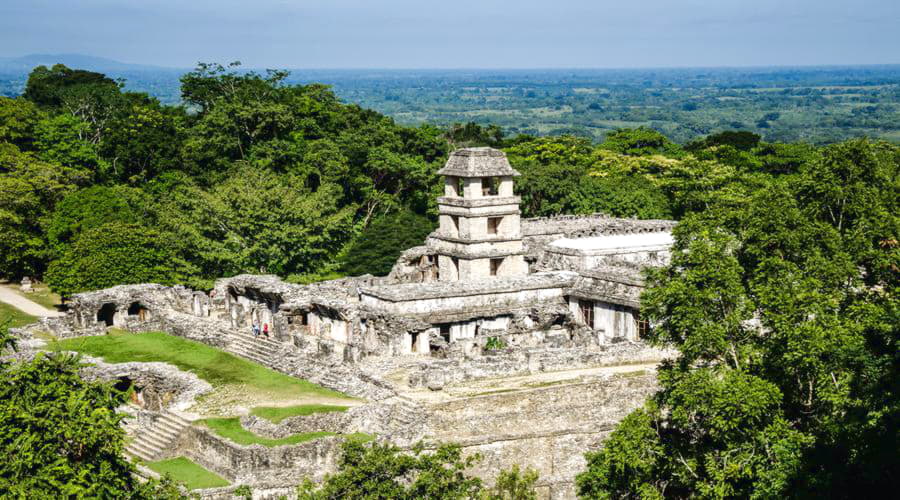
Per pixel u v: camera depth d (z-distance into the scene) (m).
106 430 54.97
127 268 114.94
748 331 66.12
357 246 144.62
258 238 128.00
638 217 169.25
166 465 73.69
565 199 170.00
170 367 88.88
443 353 89.25
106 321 110.88
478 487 62.25
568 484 74.75
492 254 108.81
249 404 81.25
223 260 126.56
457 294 95.12
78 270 113.31
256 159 162.88
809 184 78.62
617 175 195.50
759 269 68.56
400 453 69.50
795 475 55.06
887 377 53.34
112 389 59.44
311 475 69.69
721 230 70.94
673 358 87.38
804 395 63.88
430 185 173.38
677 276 68.06
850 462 53.09
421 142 186.25
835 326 60.97
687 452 64.19
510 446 74.75
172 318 105.25
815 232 70.69
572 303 100.00
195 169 160.00
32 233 138.12
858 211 76.00
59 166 150.00
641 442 63.62
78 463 53.94
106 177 161.88
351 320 94.75
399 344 91.00
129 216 132.00
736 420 59.00
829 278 67.88
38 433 53.06
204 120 171.62
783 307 63.34
